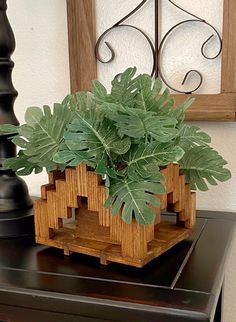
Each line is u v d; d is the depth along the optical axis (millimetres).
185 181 656
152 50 861
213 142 865
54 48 936
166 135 508
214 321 770
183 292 481
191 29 833
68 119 574
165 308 444
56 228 608
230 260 897
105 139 531
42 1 922
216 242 653
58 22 921
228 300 915
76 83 897
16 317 505
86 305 468
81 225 616
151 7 849
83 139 521
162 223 700
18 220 699
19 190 734
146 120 502
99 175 547
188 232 663
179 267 555
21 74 969
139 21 862
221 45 812
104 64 894
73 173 568
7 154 735
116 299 465
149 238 555
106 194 541
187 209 663
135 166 527
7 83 720
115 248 574
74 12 875
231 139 855
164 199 580
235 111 810
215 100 820
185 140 650
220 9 807
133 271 544
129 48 877
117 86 565
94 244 591
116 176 534
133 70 570
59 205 595
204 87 839
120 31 876
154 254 562
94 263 576
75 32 881
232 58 798
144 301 459
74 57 891
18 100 983
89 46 885
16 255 616
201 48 831
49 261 588
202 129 867
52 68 946
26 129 584
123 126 509
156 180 519
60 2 911
